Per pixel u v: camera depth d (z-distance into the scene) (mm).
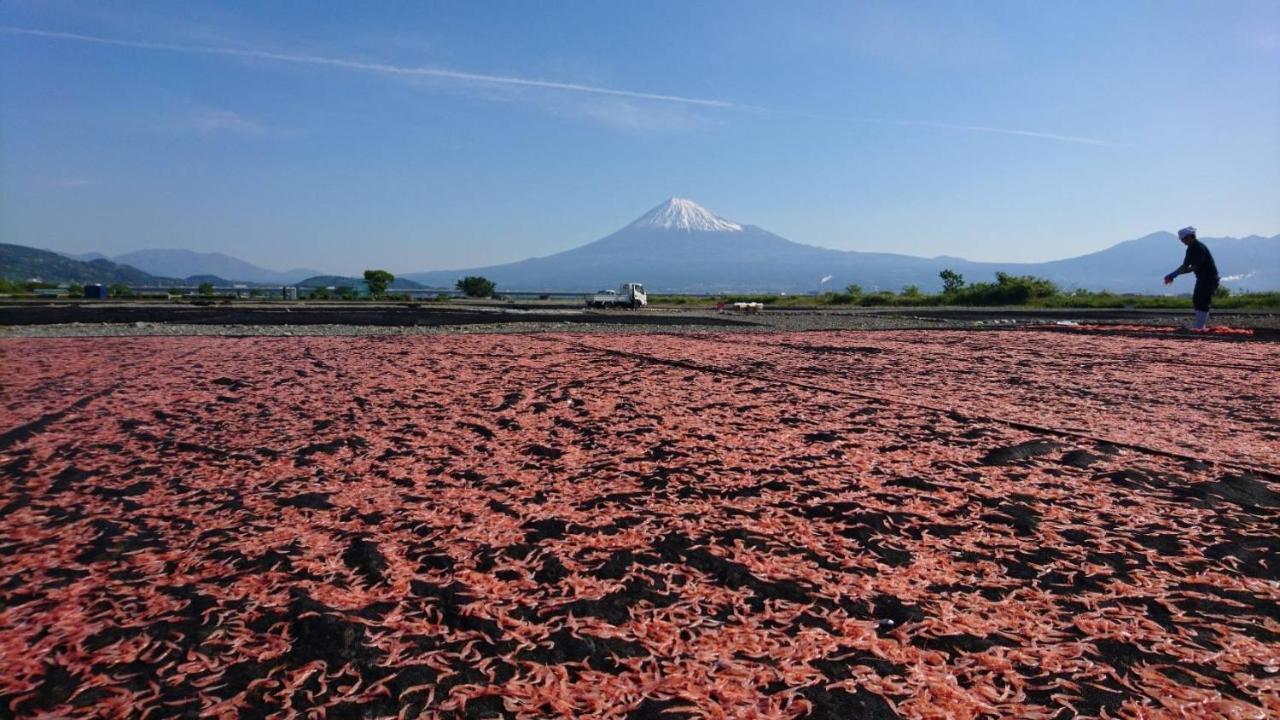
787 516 4129
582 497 4469
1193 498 4473
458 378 9531
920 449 5699
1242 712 2320
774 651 2682
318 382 9078
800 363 11570
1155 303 39469
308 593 3127
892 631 2830
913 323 23875
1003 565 3473
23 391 8203
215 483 4742
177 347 13469
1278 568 3445
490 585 3230
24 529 3865
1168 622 2914
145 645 2691
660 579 3305
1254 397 8219
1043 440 5984
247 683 2465
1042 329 20469
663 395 8242
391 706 2340
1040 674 2533
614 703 2373
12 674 2496
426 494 4531
